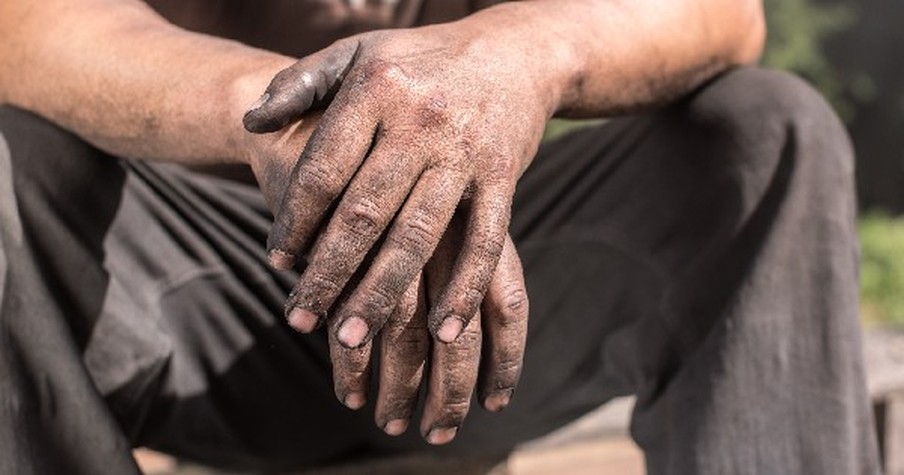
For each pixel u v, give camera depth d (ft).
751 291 3.24
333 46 2.84
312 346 3.68
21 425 2.99
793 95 3.31
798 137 3.25
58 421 3.04
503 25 3.03
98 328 3.22
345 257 2.63
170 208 3.49
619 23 3.26
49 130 3.21
